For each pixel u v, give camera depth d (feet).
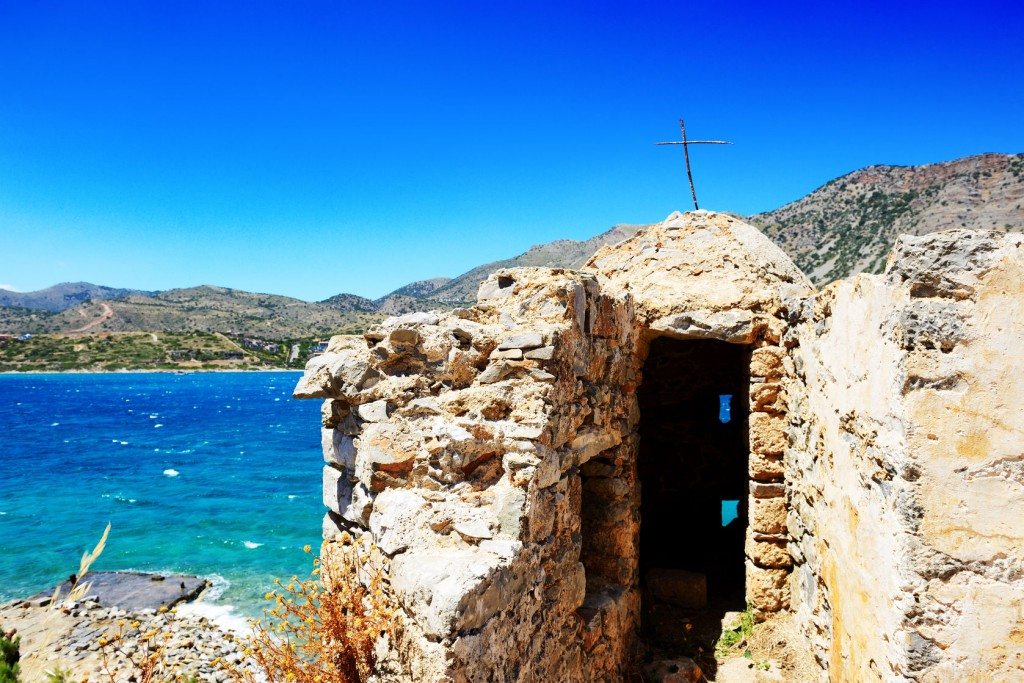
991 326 11.91
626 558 22.40
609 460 22.57
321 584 16.49
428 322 16.98
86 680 16.94
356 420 17.31
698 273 26.81
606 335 20.88
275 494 98.73
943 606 12.05
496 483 15.64
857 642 15.47
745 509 34.01
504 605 13.60
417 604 12.92
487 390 16.08
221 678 36.81
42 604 51.57
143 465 128.57
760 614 24.52
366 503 16.56
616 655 20.67
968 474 12.01
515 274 18.93
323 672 14.69
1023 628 11.84
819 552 19.77
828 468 18.56
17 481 110.32
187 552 68.13
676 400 39.06
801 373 22.31
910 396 12.28
